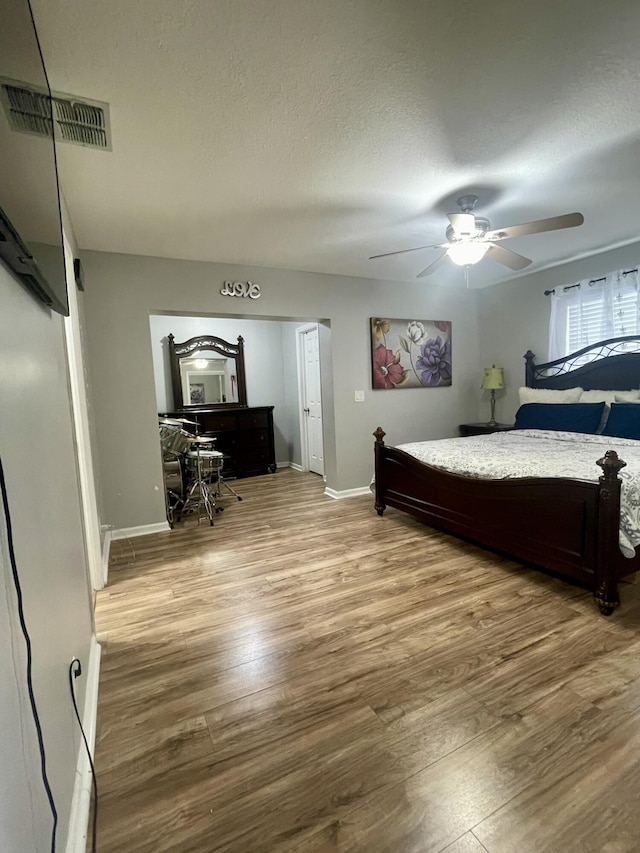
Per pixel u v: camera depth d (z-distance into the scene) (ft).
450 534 11.05
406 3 4.11
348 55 4.75
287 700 5.39
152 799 4.12
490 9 4.23
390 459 12.11
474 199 8.60
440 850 3.58
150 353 11.81
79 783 4.03
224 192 7.97
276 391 21.63
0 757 2.11
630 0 4.18
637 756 4.37
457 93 5.48
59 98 5.25
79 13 4.04
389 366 15.52
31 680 2.69
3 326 2.77
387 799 4.04
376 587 8.27
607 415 11.98
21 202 2.80
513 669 5.76
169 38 4.41
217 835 3.78
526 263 9.50
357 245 11.27
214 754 4.62
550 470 8.25
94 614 7.40
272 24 4.29
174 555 10.36
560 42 4.69
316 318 14.17
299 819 3.89
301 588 8.39
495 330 16.70
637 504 7.14
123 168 6.96
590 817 3.79
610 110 5.93
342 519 12.67
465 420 17.43
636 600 7.39
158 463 12.06
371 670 5.88
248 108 5.61
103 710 5.32
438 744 4.63
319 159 6.95
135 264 11.44
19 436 2.97
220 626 7.15
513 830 3.71
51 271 3.76
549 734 4.69
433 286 16.31
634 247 12.00
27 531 3.00
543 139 6.60
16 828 2.27
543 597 7.61
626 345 12.24
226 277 12.56
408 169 7.38
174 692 5.61
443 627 6.81
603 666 5.74
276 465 21.63
